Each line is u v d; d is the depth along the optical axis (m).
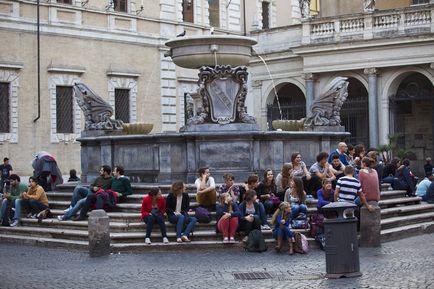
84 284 13.99
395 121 42.28
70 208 20.27
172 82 44.69
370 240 18.08
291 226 18.19
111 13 40.88
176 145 21.47
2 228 21.19
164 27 44.25
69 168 38.25
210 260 16.47
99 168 23.22
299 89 49.78
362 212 18.12
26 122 36.56
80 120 38.84
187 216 18.12
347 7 51.06
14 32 36.19
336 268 13.98
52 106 37.66
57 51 38.12
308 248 17.75
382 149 39.41
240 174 21.08
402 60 40.69
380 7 50.28
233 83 21.91
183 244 17.77
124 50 41.72
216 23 48.56
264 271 14.98
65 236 19.41
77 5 39.12
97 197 19.70
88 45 39.66
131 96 42.09
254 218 17.86
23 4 36.62
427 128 45.12
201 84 21.77
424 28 40.09
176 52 24.17
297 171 19.97
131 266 15.88
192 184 20.45
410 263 15.41
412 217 21.28
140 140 22.17
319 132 22.95
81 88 24.17
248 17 51.94
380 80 42.00
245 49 24.06
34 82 37.00
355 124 45.22
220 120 21.67
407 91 43.09
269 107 46.28
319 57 43.09
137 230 18.58
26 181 36.28
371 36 41.38
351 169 18.05
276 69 45.88
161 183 21.36
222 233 18.00
